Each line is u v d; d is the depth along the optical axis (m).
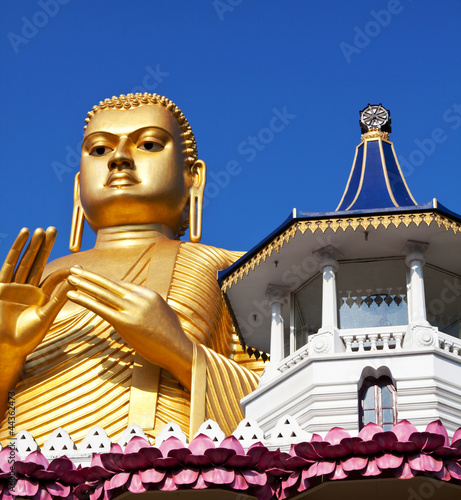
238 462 18.73
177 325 23.92
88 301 23.47
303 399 20.77
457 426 20.08
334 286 21.78
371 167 23.56
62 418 24.12
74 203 29.66
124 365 24.81
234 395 24.19
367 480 18.50
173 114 29.59
